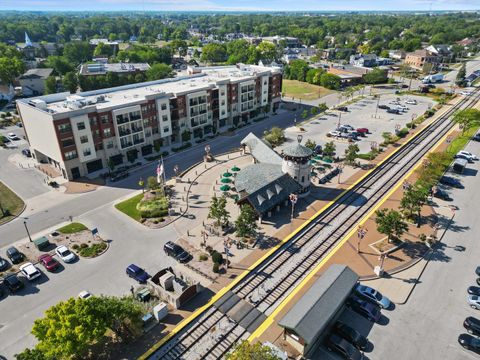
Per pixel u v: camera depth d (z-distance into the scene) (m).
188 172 90.06
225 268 55.81
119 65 193.00
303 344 40.81
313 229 66.25
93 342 43.78
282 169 76.62
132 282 53.75
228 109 121.88
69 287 52.94
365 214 71.06
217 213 63.59
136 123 94.19
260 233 64.69
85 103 89.00
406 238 62.47
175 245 59.56
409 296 50.12
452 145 104.19
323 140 111.25
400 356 41.66
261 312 48.16
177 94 103.00
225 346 43.47
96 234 65.19
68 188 82.38
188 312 48.06
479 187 80.00
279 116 137.38
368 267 55.66
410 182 83.44
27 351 37.03
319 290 45.97
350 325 45.78
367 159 96.62
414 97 162.25
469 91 170.62
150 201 75.31
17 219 70.56
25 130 94.00
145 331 45.34
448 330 44.91
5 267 56.66
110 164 86.81
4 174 89.44
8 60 170.00
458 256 57.97
